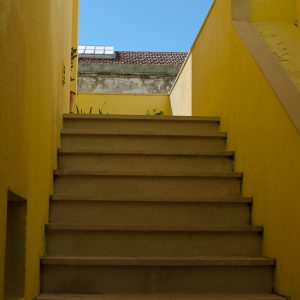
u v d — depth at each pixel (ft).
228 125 15.28
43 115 10.35
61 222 12.05
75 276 10.16
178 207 12.34
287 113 9.95
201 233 11.34
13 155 7.00
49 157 11.81
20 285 8.25
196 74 21.33
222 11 16.34
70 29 19.97
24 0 7.73
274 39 14.40
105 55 43.91
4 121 6.31
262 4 15.81
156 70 37.88
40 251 10.24
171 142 15.33
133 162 14.21
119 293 10.13
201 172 13.43
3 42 6.14
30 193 8.63
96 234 11.16
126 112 31.83
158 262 10.21
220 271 10.37
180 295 10.03
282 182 10.19
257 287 10.41
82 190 13.08
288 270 9.70
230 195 13.47
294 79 12.01
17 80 7.20
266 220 11.23
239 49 14.07
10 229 8.29
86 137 14.98
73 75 24.75
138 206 12.25
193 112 21.91
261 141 11.77
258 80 12.12
